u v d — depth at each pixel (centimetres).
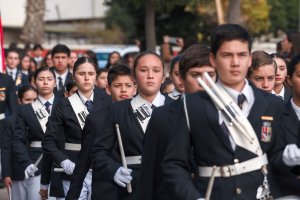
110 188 1045
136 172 1028
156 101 1049
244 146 762
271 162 782
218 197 761
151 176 873
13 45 3028
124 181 1008
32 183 1556
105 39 7431
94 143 1061
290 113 863
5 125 1590
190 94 787
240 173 761
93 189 1062
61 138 1349
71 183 1178
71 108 1345
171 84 1427
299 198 774
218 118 764
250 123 767
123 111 1050
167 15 6056
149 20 4238
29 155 1538
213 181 758
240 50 757
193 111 772
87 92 1354
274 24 7419
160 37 6103
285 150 766
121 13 7669
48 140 1340
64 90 1608
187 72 901
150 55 1041
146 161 876
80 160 1173
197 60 891
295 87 888
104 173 1028
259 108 773
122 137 1040
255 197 765
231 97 771
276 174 789
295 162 762
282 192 795
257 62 1115
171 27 6062
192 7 4747
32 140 1545
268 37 7519
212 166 766
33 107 1545
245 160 762
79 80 1345
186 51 908
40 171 1539
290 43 1986
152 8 4219
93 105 1348
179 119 785
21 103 1795
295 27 7812
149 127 876
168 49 2794
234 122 758
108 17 7856
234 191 759
